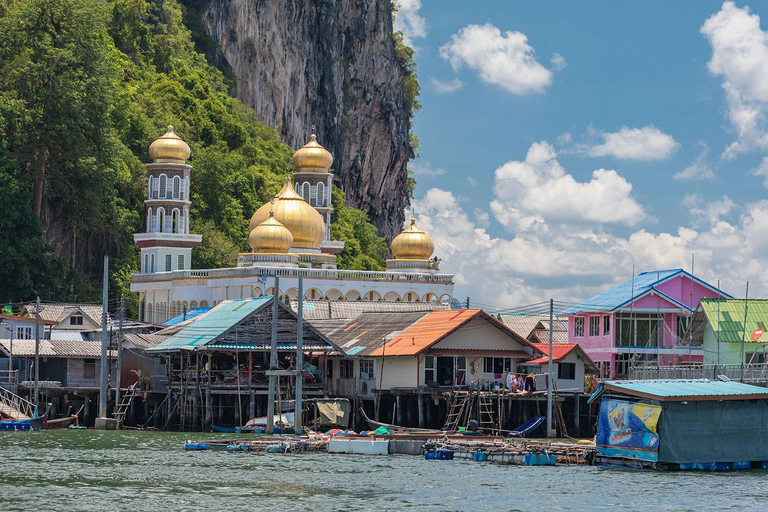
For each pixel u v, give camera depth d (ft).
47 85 476.13
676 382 256.52
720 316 343.46
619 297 381.40
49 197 508.53
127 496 205.26
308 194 583.99
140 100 629.10
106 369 352.69
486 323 348.38
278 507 196.75
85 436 313.12
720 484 223.71
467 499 205.67
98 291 520.01
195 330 355.77
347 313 424.46
